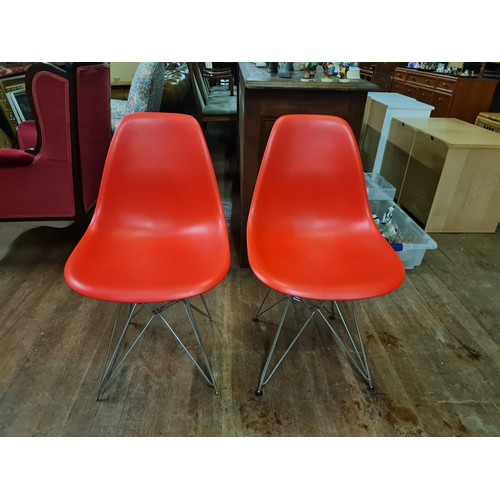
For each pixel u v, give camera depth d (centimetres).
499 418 129
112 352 149
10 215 188
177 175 131
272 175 131
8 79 279
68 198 188
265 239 132
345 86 157
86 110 177
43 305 170
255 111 162
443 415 130
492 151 216
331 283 111
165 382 138
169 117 126
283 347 155
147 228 134
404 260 203
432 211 235
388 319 171
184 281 110
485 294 189
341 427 125
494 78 371
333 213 138
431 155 232
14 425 121
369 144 312
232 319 169
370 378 141
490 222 241
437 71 407
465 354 154
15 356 145
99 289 105
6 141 282
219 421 126
